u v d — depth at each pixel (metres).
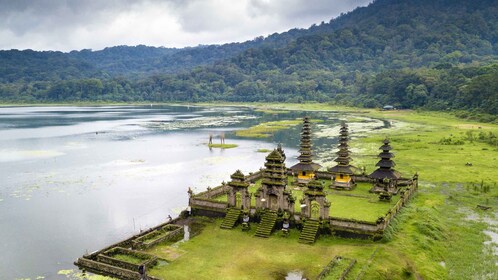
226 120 194.50
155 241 43.31
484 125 140.38
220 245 43.06
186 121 190.75
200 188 70.81
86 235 49.81
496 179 70.38
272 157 47.25
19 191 69.31
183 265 38.41
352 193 58.53
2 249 45.47
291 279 35.31
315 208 45.38
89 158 99.12
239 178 49.56
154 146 117.38
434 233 44.50
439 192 63.19
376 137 123.81
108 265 38.47
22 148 114.00
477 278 35.94
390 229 43.97
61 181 76.19
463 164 82.56
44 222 54.47
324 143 116.19
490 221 50.53
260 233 45.28
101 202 63.31
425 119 165.75
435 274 35.84
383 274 35.19
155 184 74.06
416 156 91.69
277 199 47.06
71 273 38.94
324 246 41.94
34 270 39.91
